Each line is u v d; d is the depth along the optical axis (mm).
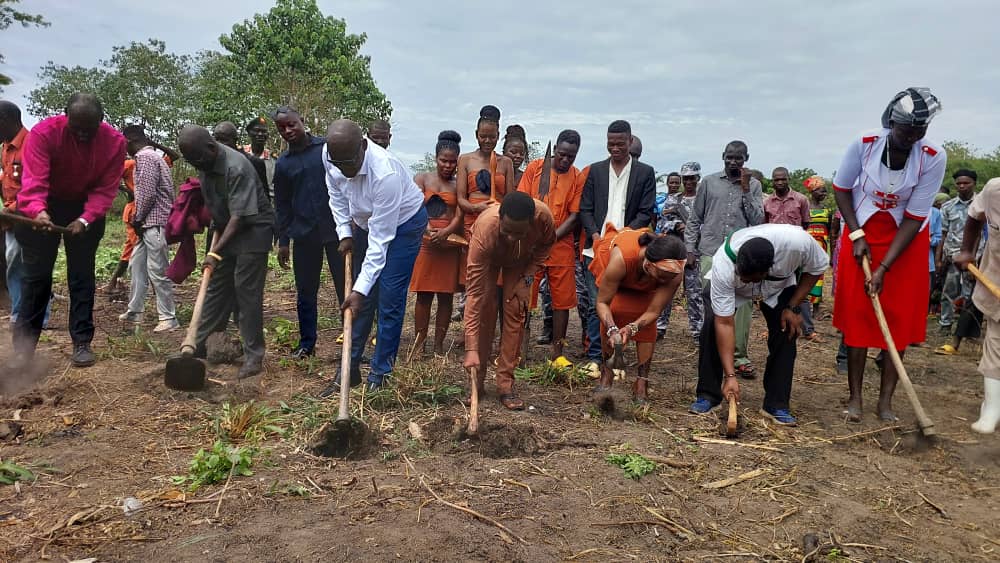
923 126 4480
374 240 4723
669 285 4859
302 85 23812
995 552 3209
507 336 4949
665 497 3629
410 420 4531
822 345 7887
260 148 7449
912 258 4914
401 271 4965
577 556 3004
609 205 6262
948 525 3469
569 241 6199
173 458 3824
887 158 4770
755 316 9641
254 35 27906
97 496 3348
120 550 2881
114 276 8688
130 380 5168
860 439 4691
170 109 38812
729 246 4770
